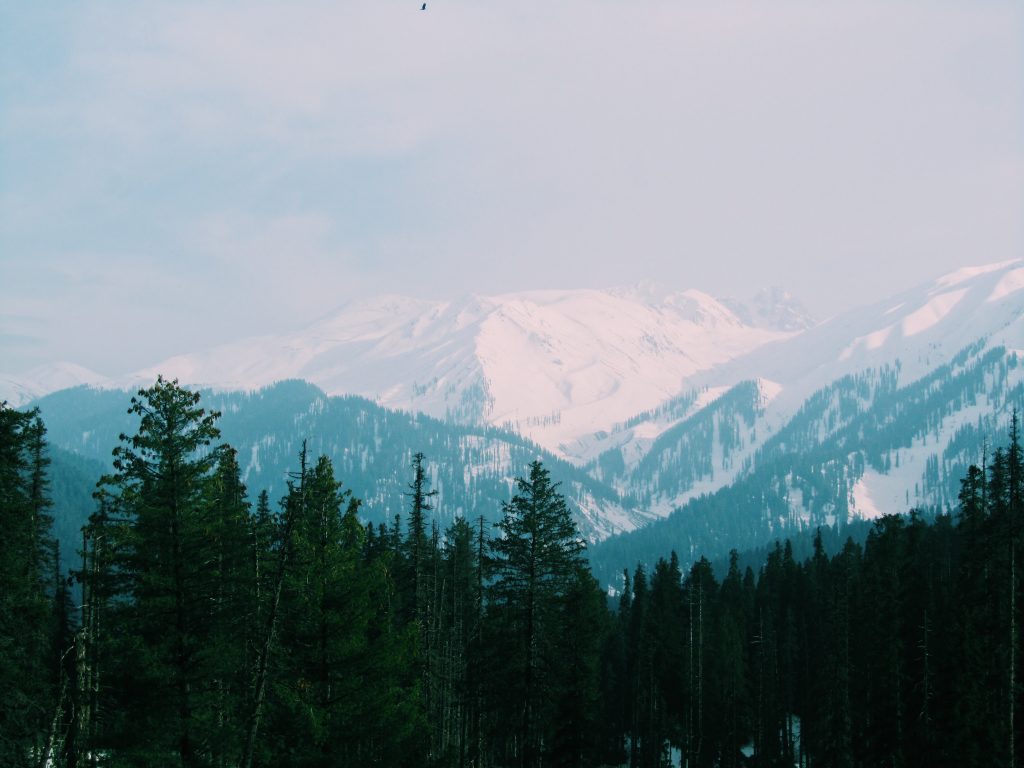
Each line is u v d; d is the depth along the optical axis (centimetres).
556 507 4894
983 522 5716
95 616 3400
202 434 3472
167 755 3197
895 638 6462
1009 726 4928
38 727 3538
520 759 5925
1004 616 5297
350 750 3878
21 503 3906
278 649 3531
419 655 5056
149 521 3347
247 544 3625
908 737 6066
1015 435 5009
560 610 5253
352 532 4075
